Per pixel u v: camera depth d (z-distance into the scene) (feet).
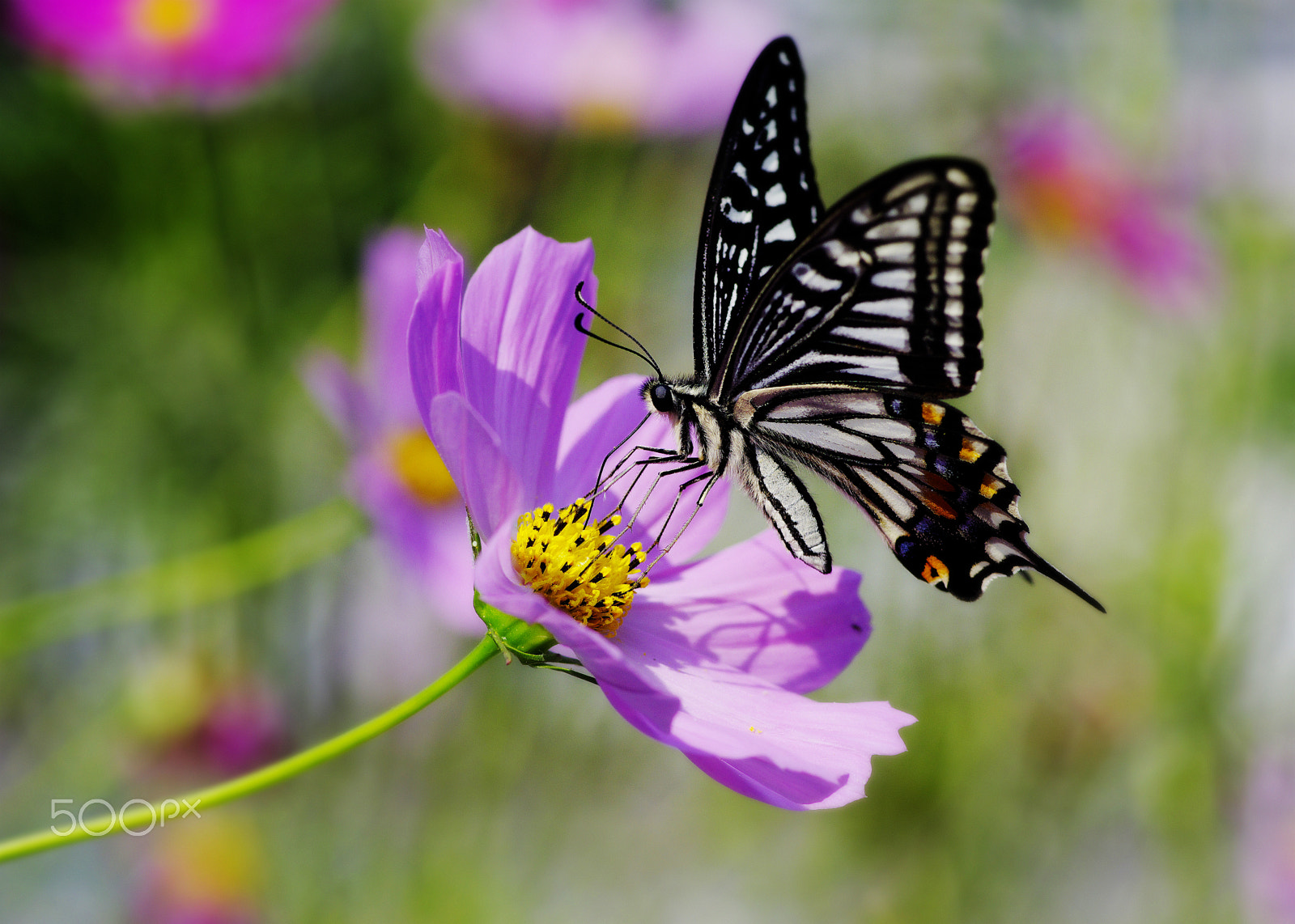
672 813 2.60
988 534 1.97
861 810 2.55
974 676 2.51
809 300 1.94
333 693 2.43
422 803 2.42
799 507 1.94
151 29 2.43
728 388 1.95
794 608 1.93
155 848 2.31
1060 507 2.54
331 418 2.26
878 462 1.98
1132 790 2.49
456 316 1.85
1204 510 2.46
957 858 2.49
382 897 2.37
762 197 1.95
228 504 2.46
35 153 2.47
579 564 1.90
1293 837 2.45
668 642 1.92
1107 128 2.57
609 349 2.59
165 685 2.32
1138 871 2.52
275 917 2.33
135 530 2.47
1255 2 2.54
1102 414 2.56
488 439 1.82
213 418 2.47
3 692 2.35
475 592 1.84
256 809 2.35
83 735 2.33
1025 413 2.57
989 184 1.91
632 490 1.95
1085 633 2.50
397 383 2.27
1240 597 2.46
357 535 2.21
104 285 2.49
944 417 1.97
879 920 2.51
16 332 2.47
